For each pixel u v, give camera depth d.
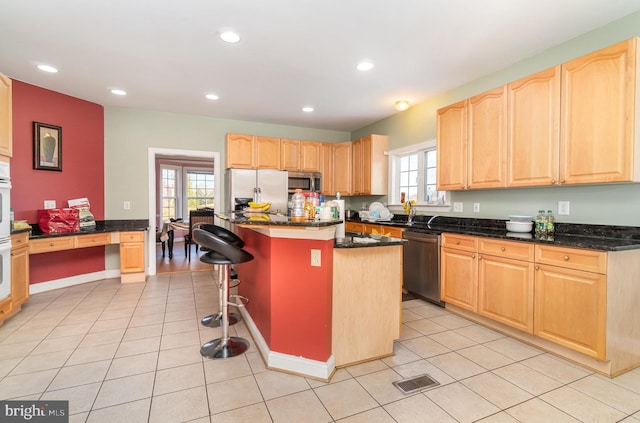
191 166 8.16
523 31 2.42
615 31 2.29
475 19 2.26
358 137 5.71
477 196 3.41
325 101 4.11
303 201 2.23
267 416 1.58
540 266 2.25
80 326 2.69
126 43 2.60
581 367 2.06
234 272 4.67
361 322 2.11
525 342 2.42
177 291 3.75
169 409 1.63
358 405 1.67
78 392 1.77
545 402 1.70
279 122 5.24
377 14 2.19
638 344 2.06
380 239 2.29
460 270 2.91
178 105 4.30
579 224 2.50
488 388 1.83
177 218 7.77
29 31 2.41
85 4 2.07
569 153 2.30
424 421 1.55
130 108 4.45
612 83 2.05
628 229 2.22
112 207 4.39
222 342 2.29
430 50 2.72
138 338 2.46
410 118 4.39
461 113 3.20
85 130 4.10
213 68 3.09
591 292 1.96
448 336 2.53
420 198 4.27
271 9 2.13
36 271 3.65
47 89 3.68
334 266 2.01
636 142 1.97
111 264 4.39
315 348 1.95
